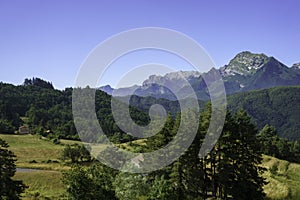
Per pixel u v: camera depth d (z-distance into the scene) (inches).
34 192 2591.0
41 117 6343.5
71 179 1357.0
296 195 2299.5
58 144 5157.5
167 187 1489.9
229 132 1925.4
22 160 4252.0
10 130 5900.6
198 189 1975.9
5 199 1685.5
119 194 1514.5
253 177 1995.6
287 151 4451.3
